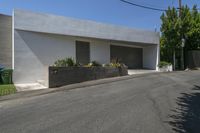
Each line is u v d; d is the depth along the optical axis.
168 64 24.20
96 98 10.05
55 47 17.48
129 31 21.91
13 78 15.23
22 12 15.69
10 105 9.37
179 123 6.62
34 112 8.11
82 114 7.64
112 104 8.88
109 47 21.88
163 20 25.28
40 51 16.56
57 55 17.58
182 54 24.83
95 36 19.36
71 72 14.81
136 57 24.78
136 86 12.84
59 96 10.85
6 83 15.01
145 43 23.39
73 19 18.14
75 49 18.95
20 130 6.32
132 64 24.30
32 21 16.08
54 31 17.06
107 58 21.52
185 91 11.09
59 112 7.98
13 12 15.38
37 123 6.86
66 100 9.87
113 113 7.66
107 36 20.20
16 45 15.42
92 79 16.16
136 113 7.60
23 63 15.67
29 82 15.84
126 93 10.95
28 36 15.96
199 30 25.67
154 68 24.30
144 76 17.20
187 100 9.27
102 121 6.86
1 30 15.71
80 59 19.34
